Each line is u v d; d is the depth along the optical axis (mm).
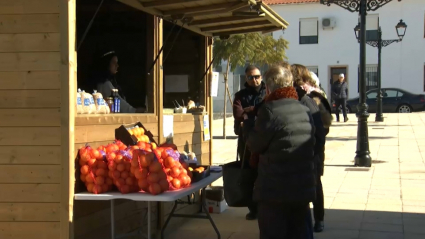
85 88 5895
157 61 5723
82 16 6562
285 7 35125
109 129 4781
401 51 33281
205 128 7320
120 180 4285
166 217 5961
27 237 4133
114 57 5977
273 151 3908
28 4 4047
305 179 3926
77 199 4172
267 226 3994
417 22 32906
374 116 24047
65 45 4035
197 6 5465
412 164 10719
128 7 6383
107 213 4766
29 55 4074
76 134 4254
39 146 4098
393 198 7672
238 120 6262
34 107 4086
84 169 4262
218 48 15281
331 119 5594
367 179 9195
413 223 6281
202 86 7535
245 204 4559
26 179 4117
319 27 34531
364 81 10539
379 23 33594
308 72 5781
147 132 5328
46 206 4109
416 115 23938
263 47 16672
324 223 6336
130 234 4816
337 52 34344
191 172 4934
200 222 6566
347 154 12398
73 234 4148
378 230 6000
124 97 6242
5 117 4113
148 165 4262
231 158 12266
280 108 3928
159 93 5773
